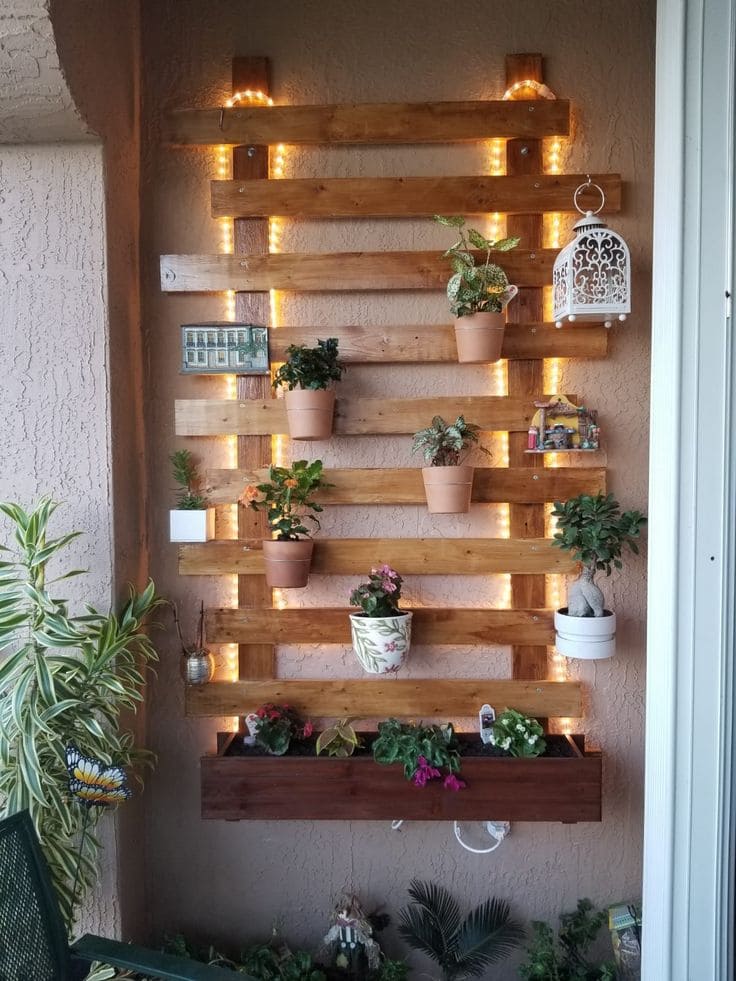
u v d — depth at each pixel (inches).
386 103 69.5
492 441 71.6
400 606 72.3
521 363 69.9
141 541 71.9
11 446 65.4
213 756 67.7
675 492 50.3
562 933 70.0
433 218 70.9
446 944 69.8
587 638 63.4
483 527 72.1
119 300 67.1
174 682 72.7
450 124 69.2
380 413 69.6
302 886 73.3
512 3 70.2
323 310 71.5
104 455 65.0
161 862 73.0
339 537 71.9
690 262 49.7
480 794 66.1
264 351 69.0
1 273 64.6
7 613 57.0
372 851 73.3
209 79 71.2
